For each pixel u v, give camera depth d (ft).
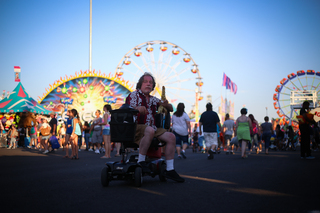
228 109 140.05
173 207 10.21
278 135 65.51
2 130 66.49
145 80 16.46
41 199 11.65
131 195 12.36
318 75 127.54
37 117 68.80
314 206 10.09
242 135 34.91
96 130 47.91
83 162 29.99
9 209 10.05
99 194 12.63
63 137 57.67
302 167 22.63
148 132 15.58
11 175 19.25
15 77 92.53
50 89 104.99
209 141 34.65
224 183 15.20
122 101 104.32
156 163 15.79
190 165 25.85
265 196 11.76
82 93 104.63
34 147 65.21
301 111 32.37
